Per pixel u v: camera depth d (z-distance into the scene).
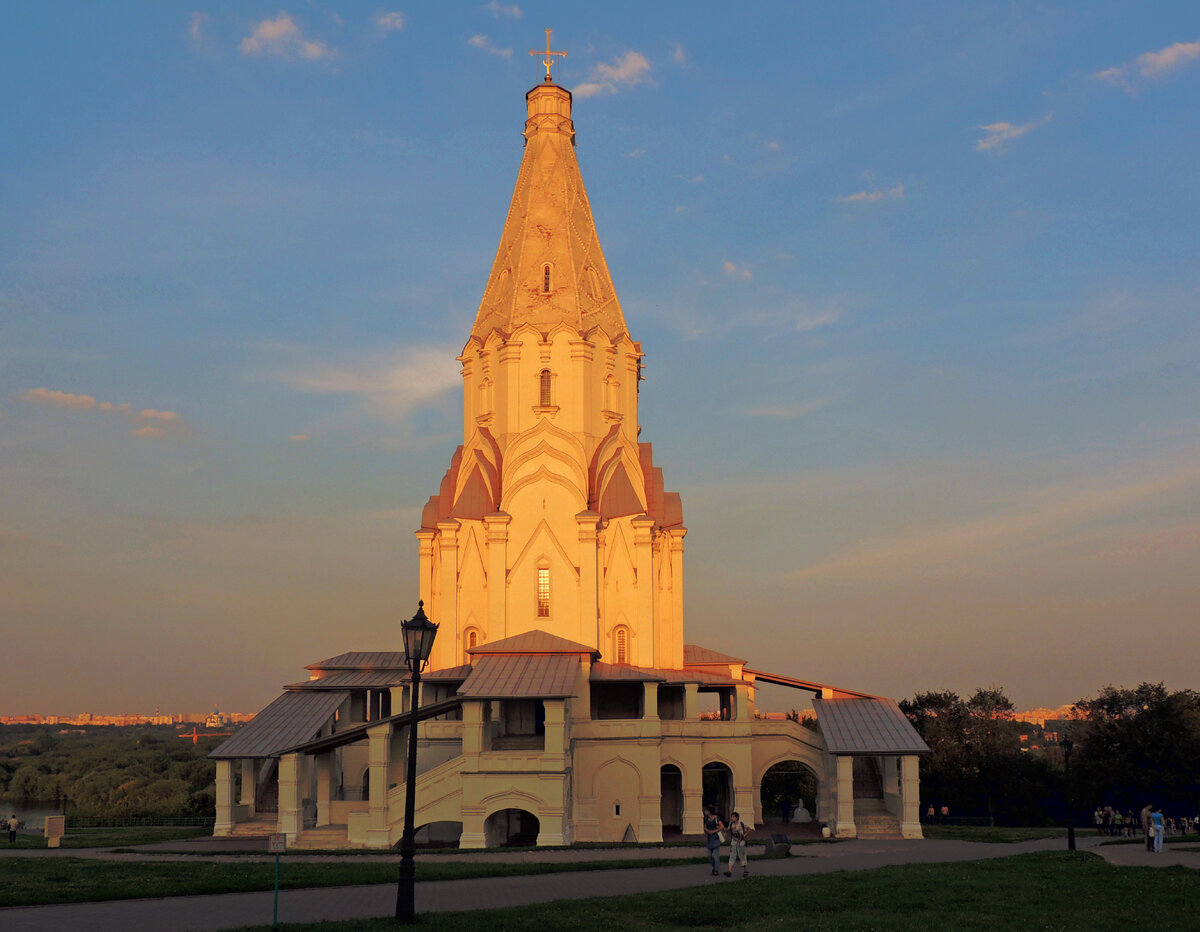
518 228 78.06
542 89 80.44
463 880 35.03
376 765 56.41
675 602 73.81
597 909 27.08
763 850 48.50
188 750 179.12
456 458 78.00
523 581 70.25
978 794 87.88
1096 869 36.00
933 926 24.77
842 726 64.06
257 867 38.16
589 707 65.38
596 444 74.06
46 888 30.69
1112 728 81.75
